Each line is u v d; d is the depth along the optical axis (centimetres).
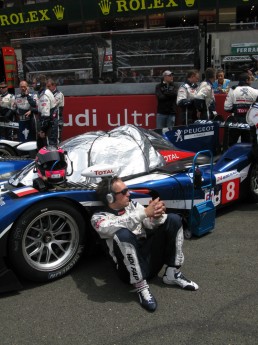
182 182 374
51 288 307
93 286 309
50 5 2248
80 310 277
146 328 253
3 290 290
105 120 809
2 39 2441
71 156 361
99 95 809
